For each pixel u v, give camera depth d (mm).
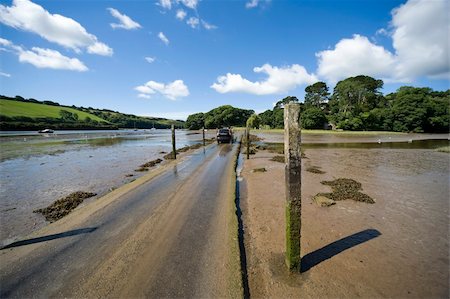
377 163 14859
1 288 3504
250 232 5332
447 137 42625
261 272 3879
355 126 60969
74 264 4078
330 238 5027
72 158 18375
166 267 3939
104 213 6379
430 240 4938
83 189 9406
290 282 3615
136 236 5051
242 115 120375
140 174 12141
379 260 4191
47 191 9203
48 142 36438
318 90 96188
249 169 12852
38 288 3490
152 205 6965
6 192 9086
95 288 3465
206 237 4957
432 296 3312
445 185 9484
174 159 16578
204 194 7992
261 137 43375
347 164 14500
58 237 5070
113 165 14922
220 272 3783
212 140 36781
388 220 5984
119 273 3805
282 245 4695
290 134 3592
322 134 49812
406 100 58875
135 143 34750
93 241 4871
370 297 3295
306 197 7914
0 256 4391
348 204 7168
